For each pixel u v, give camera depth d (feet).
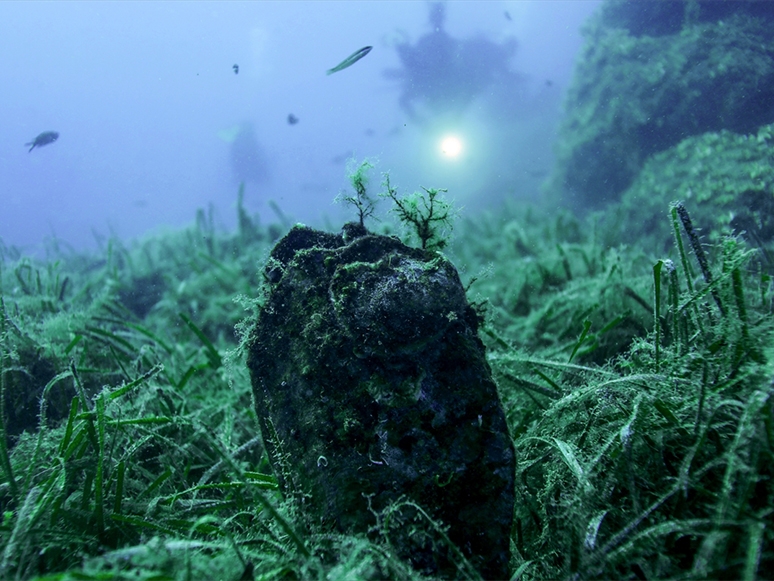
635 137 27.68
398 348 4.84
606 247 18.54
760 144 19.97
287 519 4.91
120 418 7.26
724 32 25.38
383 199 6.42
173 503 6.09
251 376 5.53
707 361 5.10
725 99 23.79
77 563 5.06
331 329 5.11
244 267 23.35
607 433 5.80
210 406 9.80
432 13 57.26
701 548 3.98
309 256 5.66
